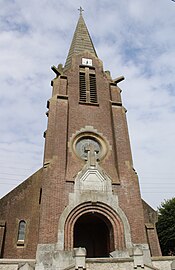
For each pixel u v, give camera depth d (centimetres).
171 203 3120
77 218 1658
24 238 1920
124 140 2125
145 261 1546
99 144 2119
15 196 2117
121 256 1544
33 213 2042
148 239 1828
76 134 2095
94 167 1870
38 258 1458
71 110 2236
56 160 1856
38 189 2177
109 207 1719
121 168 1945
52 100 2261
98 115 2280
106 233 1884
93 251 1880
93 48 3120
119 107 2350
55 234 1552
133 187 1859
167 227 3002
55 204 1662
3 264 1594
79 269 1302
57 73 2519
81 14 3709
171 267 1433
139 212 1750
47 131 2059
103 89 2511
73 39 3341
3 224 1927
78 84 2470
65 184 1766
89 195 1733
